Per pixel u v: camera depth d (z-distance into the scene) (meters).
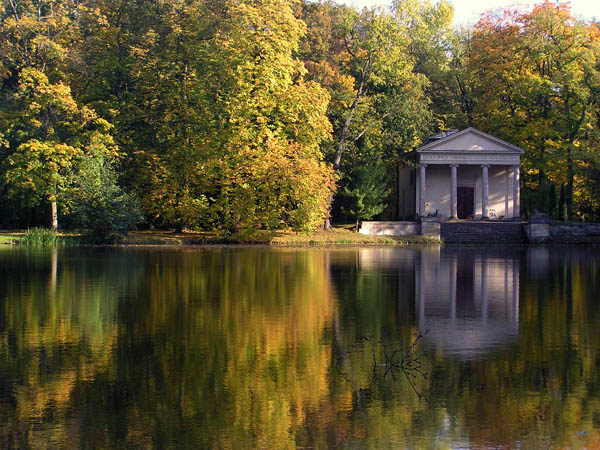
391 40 64.19
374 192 64.44
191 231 62.28
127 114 61.06
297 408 11.12
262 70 55.31
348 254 45.16
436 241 61.09
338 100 64.81
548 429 10.23
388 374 13.02
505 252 49.34
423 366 13.57
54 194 56.25
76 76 63.25
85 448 9.53
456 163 68.56
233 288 25.00
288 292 24.05
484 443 9.76
